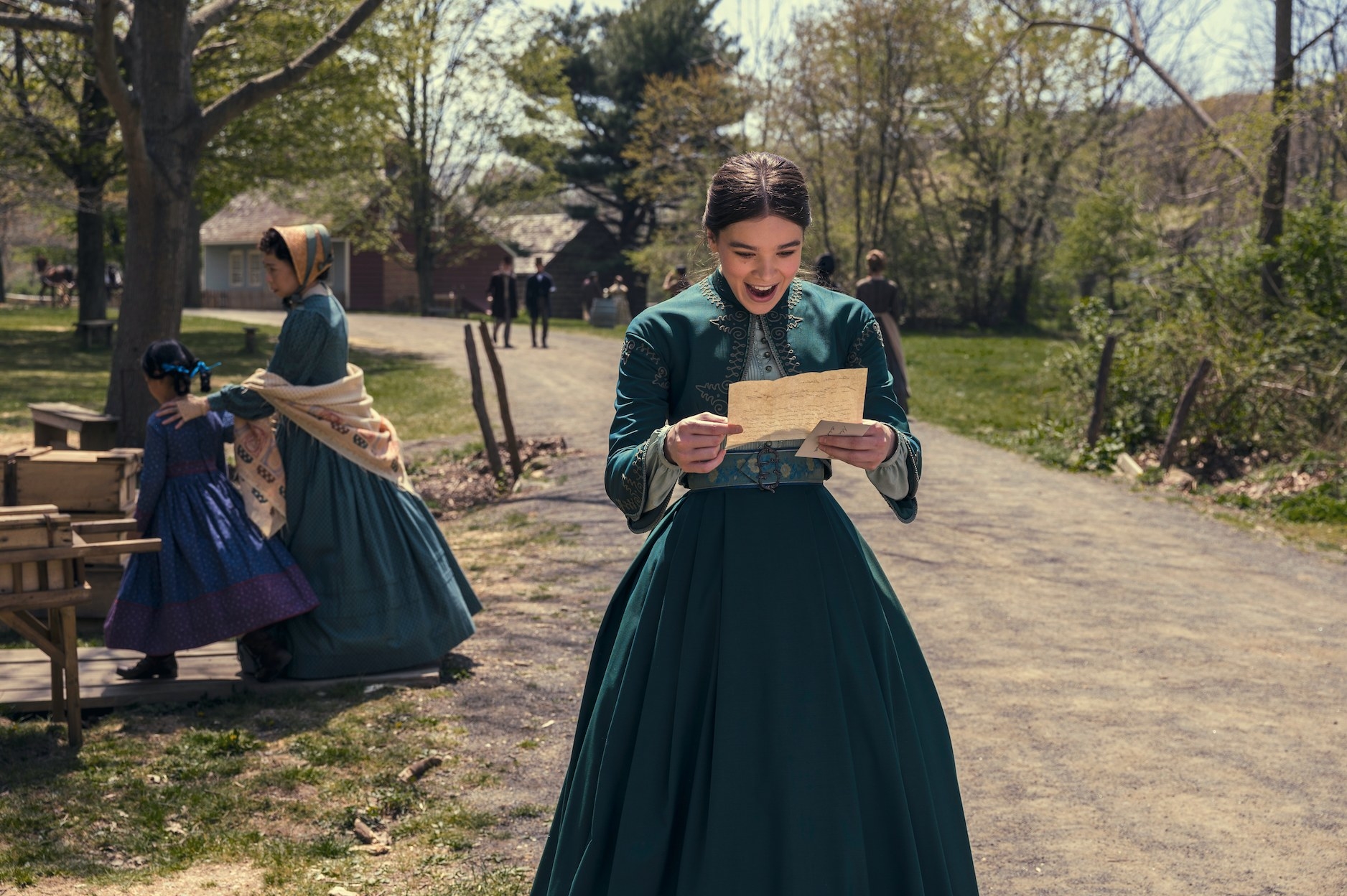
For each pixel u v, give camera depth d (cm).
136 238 1006
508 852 346
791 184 216
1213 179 1702
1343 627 641
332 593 488
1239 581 744
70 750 419
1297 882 343
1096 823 381
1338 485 1003
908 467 223
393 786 392
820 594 221
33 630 424
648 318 229
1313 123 1468
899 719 223
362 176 3566
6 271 8069
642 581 231
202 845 345
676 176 3603
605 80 4359
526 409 1505
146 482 472
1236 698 513
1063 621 632
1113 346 1194
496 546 789
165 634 467
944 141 3531
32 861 330
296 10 1656
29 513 422
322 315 484
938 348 2566
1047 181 3531
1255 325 1252
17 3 998
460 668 519
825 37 3108
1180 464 1139
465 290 4856
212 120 1027
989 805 394
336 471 488
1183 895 334
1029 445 1273
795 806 209
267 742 429
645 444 214
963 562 763
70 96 2033
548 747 431
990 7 3000
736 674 215
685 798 218
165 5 996
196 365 481
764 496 225
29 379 1773
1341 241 1225
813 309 233
